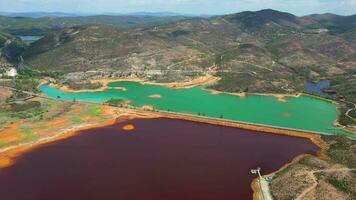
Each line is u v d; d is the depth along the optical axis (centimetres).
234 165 15675
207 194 13350
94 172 15062
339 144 17262
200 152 17062
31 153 16950
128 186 13925
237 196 13212
